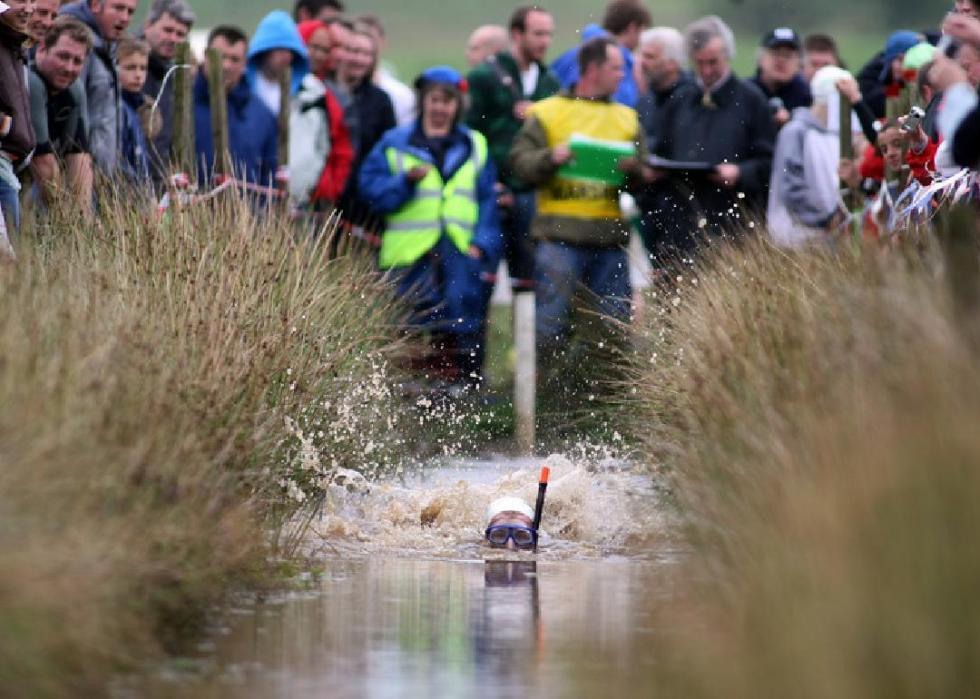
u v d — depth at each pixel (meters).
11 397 21.89
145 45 43.09
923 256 24.84
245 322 31.17
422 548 32.66
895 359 21.97
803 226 50.47
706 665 19.39
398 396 40.44
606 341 46.28
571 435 44.62
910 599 16.81
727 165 50.75
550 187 51.12
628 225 51.53
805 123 51.00
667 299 38.72
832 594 17.56
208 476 25.75
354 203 52.50
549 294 50.28
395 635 24.00
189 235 34.50
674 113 51.69
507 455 43.59
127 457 22.98
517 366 46.75
